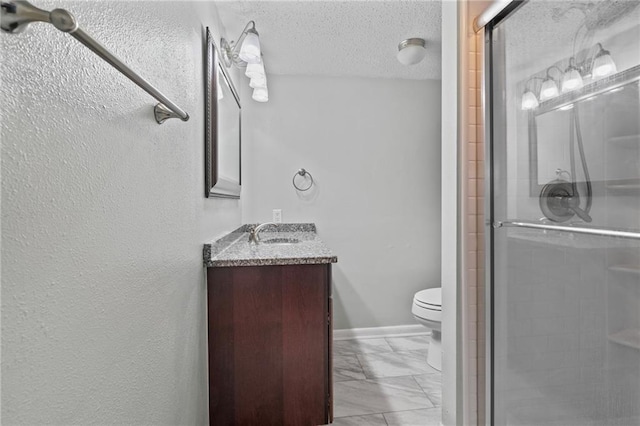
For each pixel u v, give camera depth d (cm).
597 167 94
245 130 262
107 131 65
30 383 45
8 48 42
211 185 148
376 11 186
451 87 145
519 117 120
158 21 93
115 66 52
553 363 109
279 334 152
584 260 99
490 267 134
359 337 271
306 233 259
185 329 115
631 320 88
